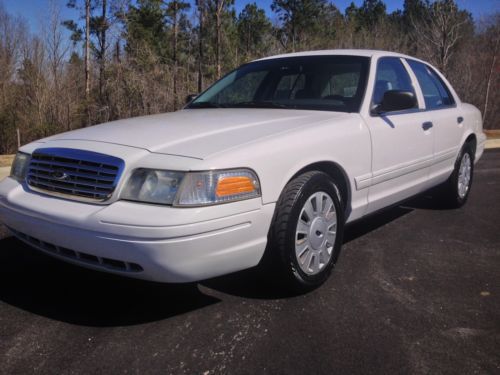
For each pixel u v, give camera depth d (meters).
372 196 3.82
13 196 3.07
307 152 3.13
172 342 2.66
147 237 2.50
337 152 3.36
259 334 2.74
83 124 15.83
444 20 16.98
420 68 4.91
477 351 2.57
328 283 3.43
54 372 2.39
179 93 14.80
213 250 2.65
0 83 16.12
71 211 2.73
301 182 3.07
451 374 2.38
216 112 3.84
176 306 3.08
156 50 28.23
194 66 22.59
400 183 4.16
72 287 3.36
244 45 30.39
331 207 3.35
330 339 2.68
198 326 2.83
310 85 4.07
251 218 2.79
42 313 2.99
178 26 30.84
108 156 2.78
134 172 2.71
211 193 2.62
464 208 5.54
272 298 3.18
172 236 2.50
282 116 3.55
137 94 14.63
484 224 4.90
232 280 3.45
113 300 3.17
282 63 4.42
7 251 4.04
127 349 2.59
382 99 3.86
